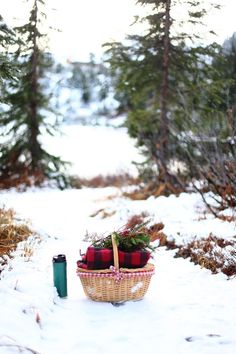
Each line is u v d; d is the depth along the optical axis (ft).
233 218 26.73
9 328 13.66
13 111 50.96
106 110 142.31
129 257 17.12
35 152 52.47
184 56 39.17
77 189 52.60
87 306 16.63
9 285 17.19
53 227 30.09
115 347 13.35
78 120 135.64
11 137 51.93
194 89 38.68
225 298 17.26
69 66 149.89
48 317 15.33
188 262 22.12
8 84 46.14
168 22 38.17
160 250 24.45
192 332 14.30
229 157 30.60
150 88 41.34
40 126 53.16
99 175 67.00
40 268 20.15
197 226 26.27
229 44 42.01
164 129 39.60
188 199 33.60
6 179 50.85
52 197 44.39
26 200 42.01
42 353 12.80
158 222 28.48
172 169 40.83
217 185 31.30
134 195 40.14
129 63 39.81
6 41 24.99
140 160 80.59
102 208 36.17
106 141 101.71
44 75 52.34
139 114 41.96
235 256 20.99
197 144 32.42
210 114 36.42
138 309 16.37
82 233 28.66
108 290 16.90
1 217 26.61
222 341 13.67
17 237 24.62
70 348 13.28
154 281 19.63
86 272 16.97
